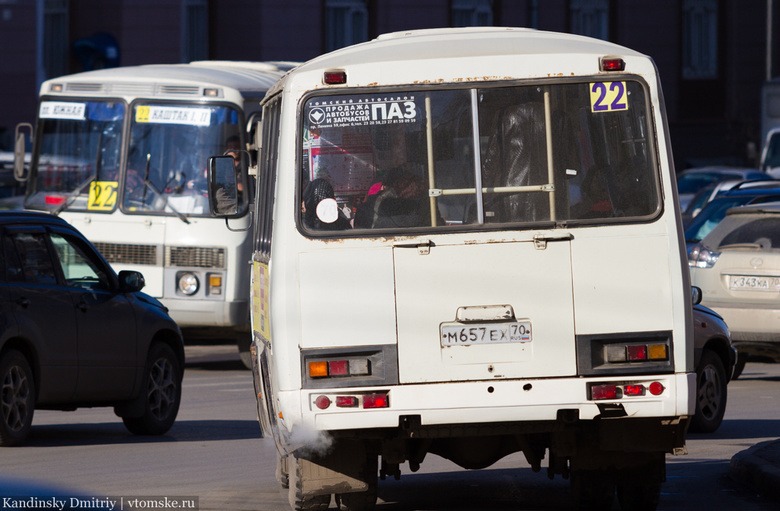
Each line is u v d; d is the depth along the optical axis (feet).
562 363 64.44
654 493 71.26
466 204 65.36
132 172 151.53
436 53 66.18
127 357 106.52
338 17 393.91
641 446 67.31
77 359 101.50
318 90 65.92
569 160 65.72
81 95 154.81
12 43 361.51
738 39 447.01
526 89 65.92
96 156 153.28
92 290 104.88
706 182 290.56
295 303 64.75
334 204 65.36
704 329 105.40
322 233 65.05
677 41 440.86
